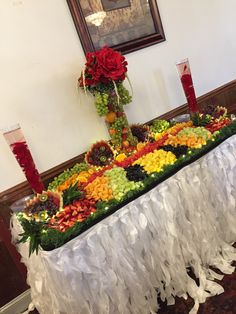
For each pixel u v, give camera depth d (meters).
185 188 1.46
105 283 1.26
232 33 2.38
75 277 1.18
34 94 1.59
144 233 1.36
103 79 1.54
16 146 1.38
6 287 1.72
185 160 1.47
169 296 1.56
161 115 2.11
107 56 1.51
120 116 1.69
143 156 1.57
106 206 1.26
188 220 1.53
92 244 1.20
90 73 1.53
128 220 1.30
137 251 1.35
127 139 1.74
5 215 1.60
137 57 1.92
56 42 1.61
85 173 1.58
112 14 1.76
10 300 1.75
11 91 1.52
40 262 1.31
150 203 1.37
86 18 1.67
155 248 1.42
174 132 1.79
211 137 1.60
